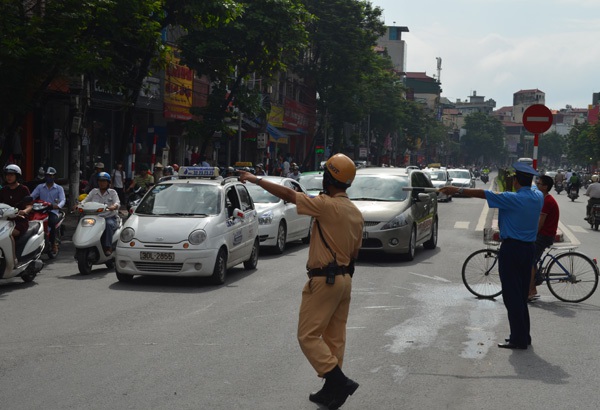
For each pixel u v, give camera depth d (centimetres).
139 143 3447
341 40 5197
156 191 1338
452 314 1017
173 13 2405
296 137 6281
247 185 1814
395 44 13225
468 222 2761
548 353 806
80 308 1010
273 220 1678
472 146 18588
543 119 1569
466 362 759
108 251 1362
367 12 5219
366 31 5247
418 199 1689
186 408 593
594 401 635
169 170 2206
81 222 1347
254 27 2942
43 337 830
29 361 727
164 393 631
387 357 773
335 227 586
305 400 619
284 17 2992
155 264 1220
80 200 1404
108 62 1772
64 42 1712
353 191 1725
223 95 3152
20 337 829
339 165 593
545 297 1184
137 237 1228
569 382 692
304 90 6009
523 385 679
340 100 5366
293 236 1822
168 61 2405
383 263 1573
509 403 624
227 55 2983
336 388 588
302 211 583
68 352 764
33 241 1222
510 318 829
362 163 4944
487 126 18625
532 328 943
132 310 1002
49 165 2856
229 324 921
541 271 1141
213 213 1293
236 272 1411
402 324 943
